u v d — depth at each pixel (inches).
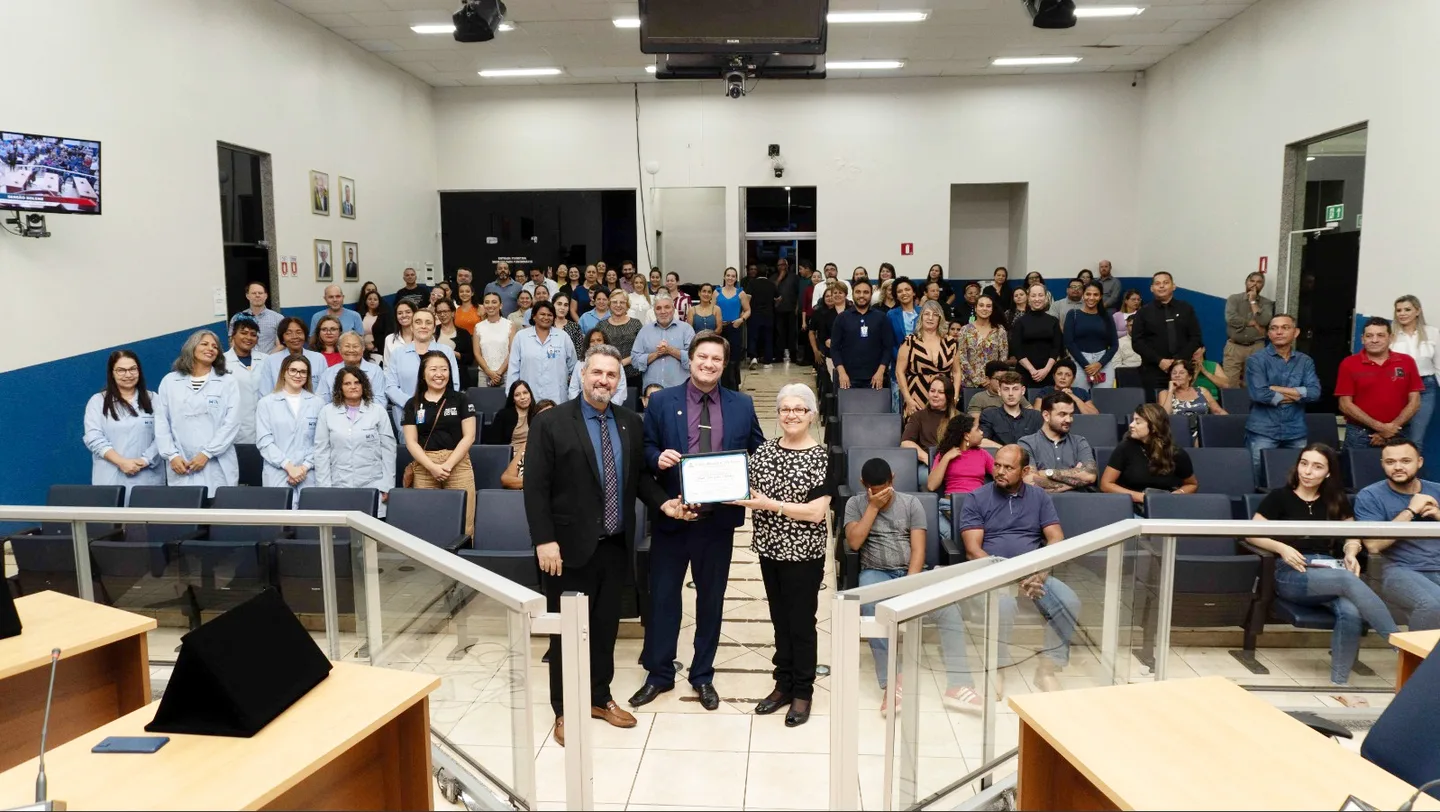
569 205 523.8
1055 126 500.7
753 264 525.0
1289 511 168.7
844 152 511.8
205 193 305.3
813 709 144.6
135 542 134.0
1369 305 293.0
